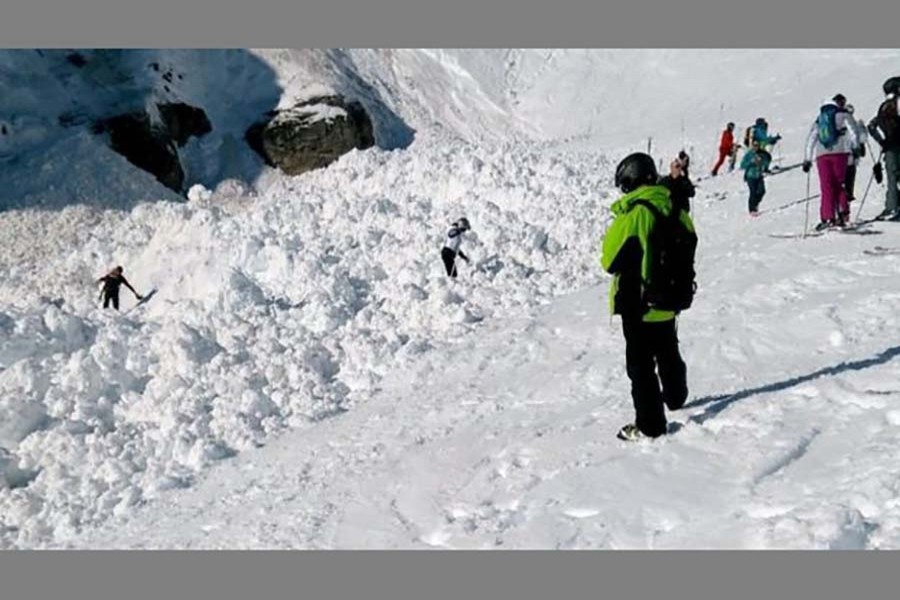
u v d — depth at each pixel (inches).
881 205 483.5
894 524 167.9
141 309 650.2
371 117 1478.8
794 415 226.4
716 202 682.8
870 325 288.8
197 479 329.7
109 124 1231.5
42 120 1232.2
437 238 596.4
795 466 200.4
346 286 532.1
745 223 556.4
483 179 767.7
